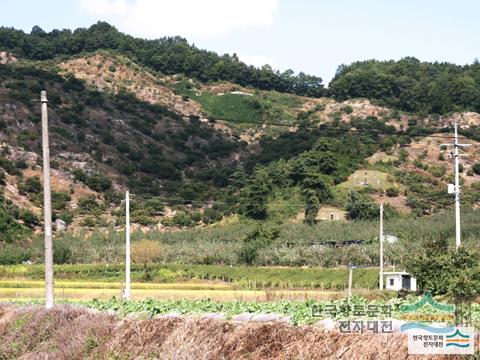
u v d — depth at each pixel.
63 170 151.50
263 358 23.66
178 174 170.75
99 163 162.75
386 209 125.12
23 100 177.12
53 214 130.12
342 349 22.19
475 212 113.31
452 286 26.44
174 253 96.69
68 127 175.25
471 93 192.75
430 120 190.38
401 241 88.06
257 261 92.12
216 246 98.62
